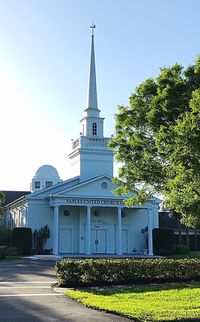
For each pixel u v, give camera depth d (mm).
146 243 46562
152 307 12055
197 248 52906
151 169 15766
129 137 16391
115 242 45812
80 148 46969
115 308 11867
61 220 44969
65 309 12211
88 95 49219
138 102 16125
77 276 17234
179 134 12594
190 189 13945
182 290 15406
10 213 56688
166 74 15336
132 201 17578
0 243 44719
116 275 17703
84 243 44844
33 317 11141
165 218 54062
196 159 12875
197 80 14602
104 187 44188
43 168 56031
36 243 43469
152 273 18172
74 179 46562
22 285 17750
